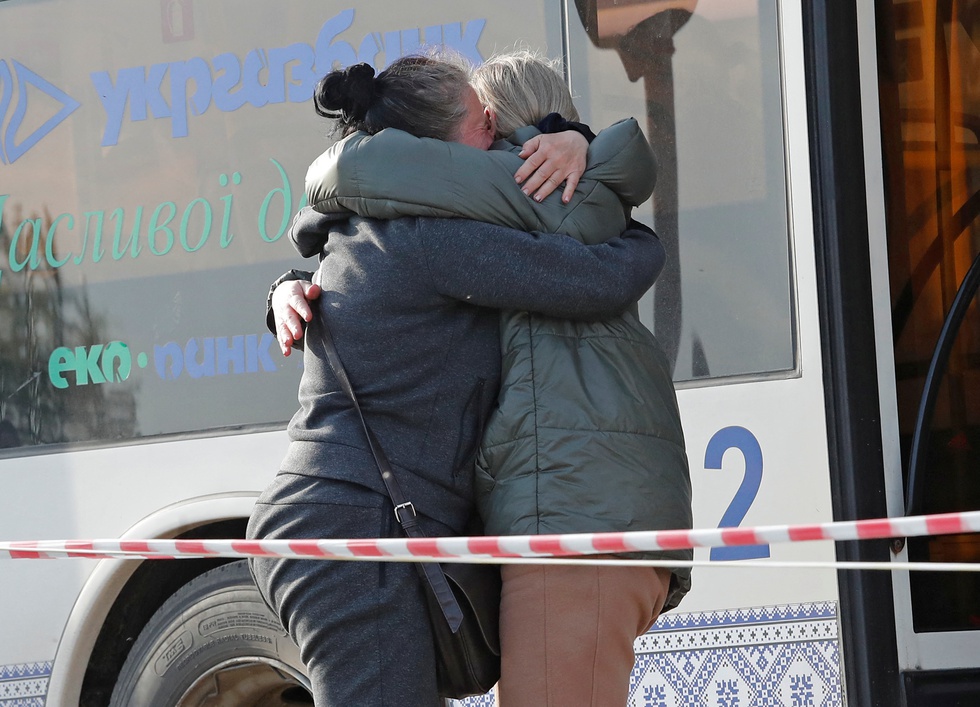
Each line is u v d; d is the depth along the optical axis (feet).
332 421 24.76
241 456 41.42
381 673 23.45
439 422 24.75
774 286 37.93
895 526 19.30
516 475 24.25
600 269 24.61
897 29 39.68
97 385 42.88
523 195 25.00
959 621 37.78
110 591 42.34
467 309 25.22
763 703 36.50
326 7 41.91
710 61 39.14
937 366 37.78
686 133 39.01
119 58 43.62
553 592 24.16
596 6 39.96
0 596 43.01
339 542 22.59
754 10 38.96
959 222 39.06
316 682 23.97
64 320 43.32
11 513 42.83
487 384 25.13
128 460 42.27
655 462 24.63
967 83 39.47
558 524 23.76
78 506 42.45
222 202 42.45
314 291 25.82
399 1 41.27
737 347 37.93
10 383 43.39
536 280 24.14
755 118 38.65
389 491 23.91
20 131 44.21
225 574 42.52
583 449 24.03
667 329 38.40
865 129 38.11
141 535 41.55
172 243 42.73
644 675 37.17
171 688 42.39
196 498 41.55
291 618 24.34
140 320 42.75
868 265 36.58
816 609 36.45
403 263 24.70
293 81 42.11
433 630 24.27
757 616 36.70
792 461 37.06
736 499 37.17
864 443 35.81
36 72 44.24
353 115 26.32
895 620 36.45
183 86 43.01
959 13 39.68
